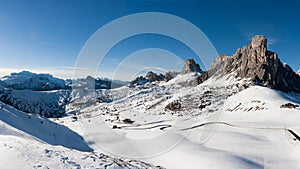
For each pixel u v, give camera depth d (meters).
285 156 35.16
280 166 30.39
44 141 28.41
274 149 39.50
